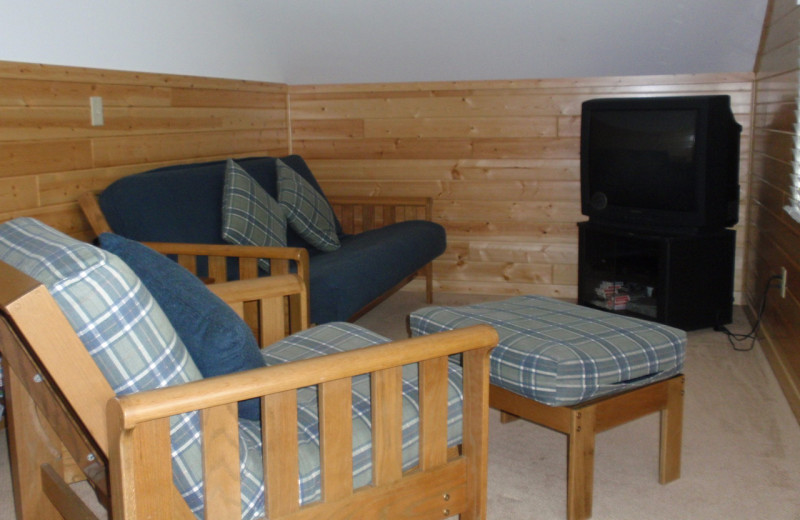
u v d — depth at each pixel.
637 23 3.63
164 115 3.17
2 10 2.29
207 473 1.21
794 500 1.98
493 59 3.99
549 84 4.05
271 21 3.91
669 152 3.35
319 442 1.39
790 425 2.48
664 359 1.96
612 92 3.98
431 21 3.79
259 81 4.04
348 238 3.76
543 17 3.66
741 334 3.49
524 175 4.18
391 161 4.34
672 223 3.40
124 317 1.16
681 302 3.41
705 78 3.86
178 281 1.38
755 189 3.74
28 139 2.41
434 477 1.53
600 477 2.13
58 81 2.53
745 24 3.54
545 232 4.21
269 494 1.29
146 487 1.13
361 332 1.97
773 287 3.10
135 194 2.62
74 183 2.64
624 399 1.92
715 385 2.85
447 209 4.32
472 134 4.20
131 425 1.08
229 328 1.31
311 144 4.43
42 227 1.41
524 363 1.85
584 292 3.81
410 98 4.24
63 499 1.52
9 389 1.62
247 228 2.83
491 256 4.31
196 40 3.40
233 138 3.78
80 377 1.11
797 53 2.68
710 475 2.13
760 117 3.61
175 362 1.23
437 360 1.50
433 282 4.43
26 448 1.64
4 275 1.14
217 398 1.16
